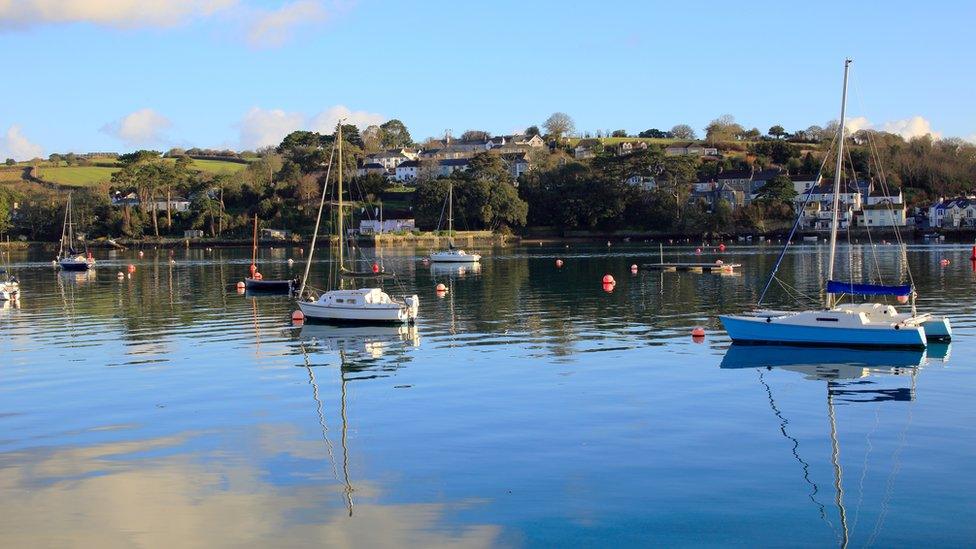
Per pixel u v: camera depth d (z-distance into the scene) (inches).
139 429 1016.9
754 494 776.3
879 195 7327.8
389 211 7662.4
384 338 1688.0
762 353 1450.5
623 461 868.6
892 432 960.3
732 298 2400.3
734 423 1003.3
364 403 1128.8
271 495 794.2
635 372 1302.9
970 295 2316.7
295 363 1424.7
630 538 689.0
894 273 3164.4
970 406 1072.2
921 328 1424.7
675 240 6924.2
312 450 925.2
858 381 1219.2
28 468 878.4
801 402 1101.7
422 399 1145.4
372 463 877.2
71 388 1251.8
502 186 7199.8
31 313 2246.6
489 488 799.7
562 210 7372.1
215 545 689.0
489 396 1155.9
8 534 714.2
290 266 4338.1
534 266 4010.8
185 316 2114.9
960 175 7514.8
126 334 1803.6
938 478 808.9
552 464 862.5
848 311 1475.1
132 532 715.4
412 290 2785.4
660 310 2111.2
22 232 7465.6
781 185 7086.6
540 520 726.5
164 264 4618.6
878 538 684.1
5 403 1160.2
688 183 7647.6
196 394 1198.9
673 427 988.6
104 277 3659.0
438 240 6717.5
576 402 1114.1
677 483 805.2
